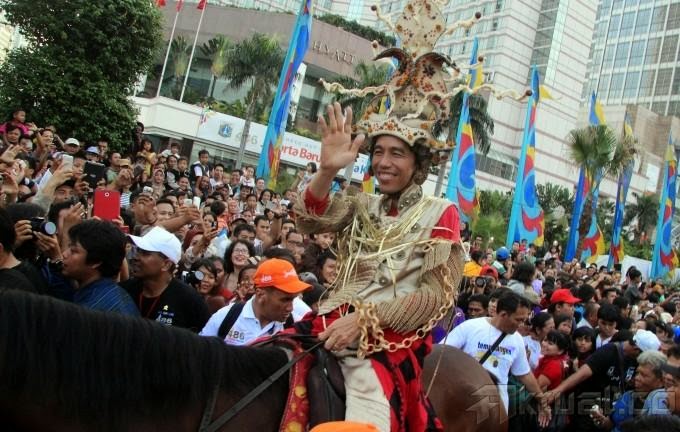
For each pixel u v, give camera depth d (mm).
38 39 17172
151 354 2207
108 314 2205
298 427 2395
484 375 4359
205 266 5664
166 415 2217
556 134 63656
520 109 61625
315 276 6531
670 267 22172
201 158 15312
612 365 6047
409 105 2902
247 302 4582
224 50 40281
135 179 10148
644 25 77000
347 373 2639
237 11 47500
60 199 6289
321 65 45500
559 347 6336
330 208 2842
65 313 2104
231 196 13203
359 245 2842
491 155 56656
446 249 2613
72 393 2045
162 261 4383
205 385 2322
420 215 2775
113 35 17328
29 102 16609
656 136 67500
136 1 17453
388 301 2570
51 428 2025
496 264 12508
